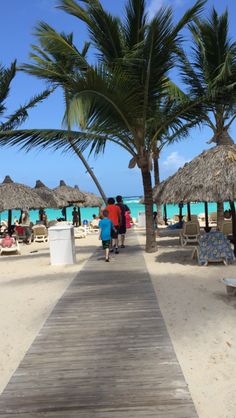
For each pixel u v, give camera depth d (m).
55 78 15.94
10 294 8.84
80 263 12.61
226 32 16.30
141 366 4.68
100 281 9.59
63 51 13.81
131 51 12.15
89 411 3.74
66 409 3.79
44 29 13.64
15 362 5.05
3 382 4.50
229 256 11.34
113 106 11.85
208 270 10.55
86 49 17.86
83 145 12.96
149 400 3.90
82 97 10.43
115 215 14.40
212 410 3.79
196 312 6.82
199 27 16.64
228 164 10.80
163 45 11.84
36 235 21.67
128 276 10.05
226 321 6.32
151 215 14.16
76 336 5.80
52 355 5.12
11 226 22.09
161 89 12.66
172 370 4.54
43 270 11.76
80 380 4.38
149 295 8.01
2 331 6.29
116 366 4.70
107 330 6.00
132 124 12.78
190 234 15.93
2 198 20.08
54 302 7.84
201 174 11.02
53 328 6.21
